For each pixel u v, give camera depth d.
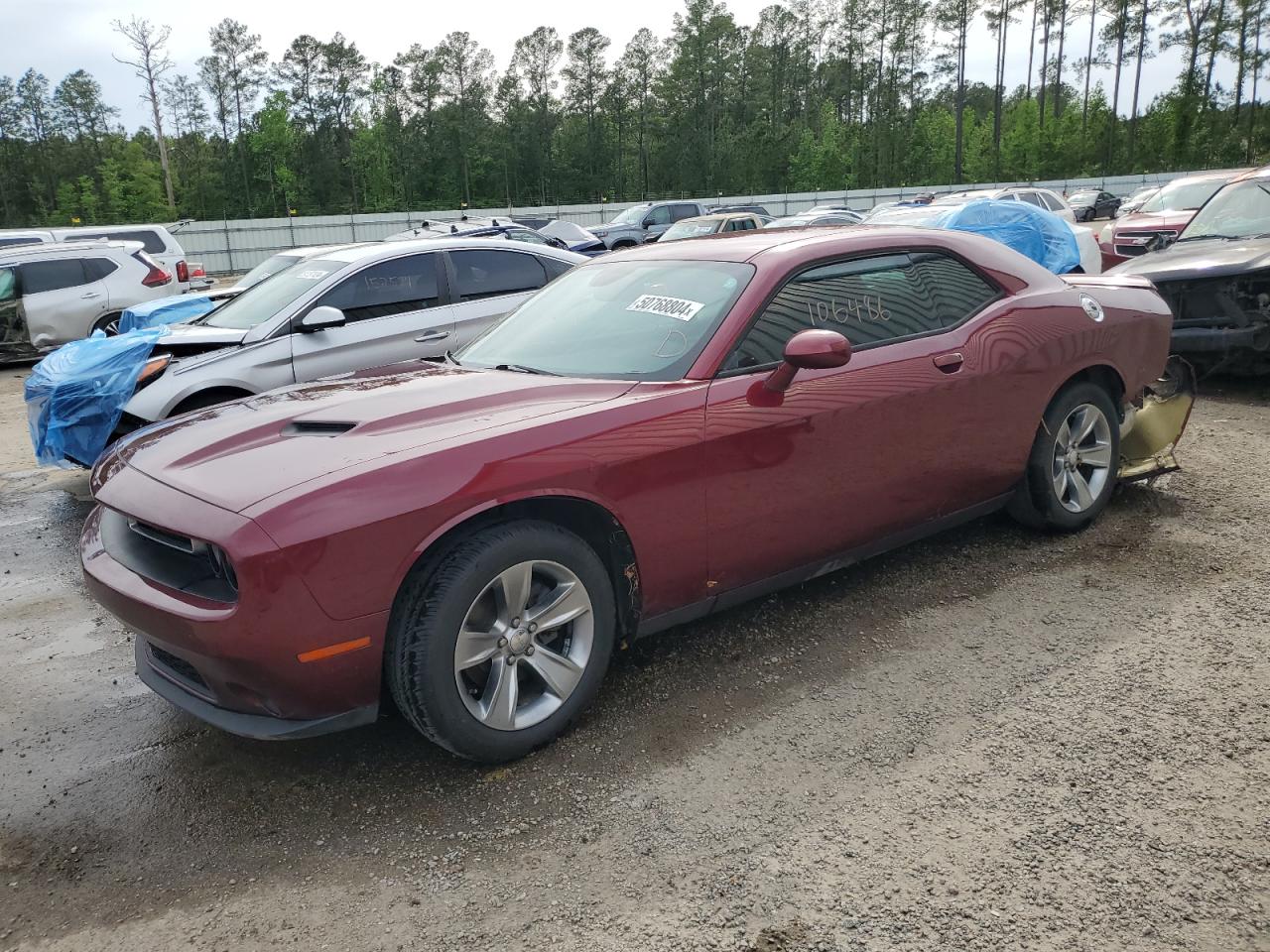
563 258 7.79
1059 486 4.38
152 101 80.31
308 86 98.81
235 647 2.47
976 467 3.98
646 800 2.70
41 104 105.38
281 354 6.30
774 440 3.28
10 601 4.73
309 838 2.63
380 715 3.00
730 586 3.38
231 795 2.88
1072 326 4.24
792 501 3.39
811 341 3.06
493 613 2.82
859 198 53.91
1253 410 6.93
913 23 93.00
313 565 2.46
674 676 3.42
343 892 2.39
